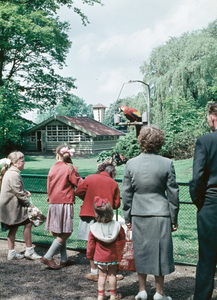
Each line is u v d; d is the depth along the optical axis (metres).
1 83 22.94
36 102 28.19
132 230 2.76
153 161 2.71
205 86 23.14
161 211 2.64
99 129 36.44
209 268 2.39
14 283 3.25
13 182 3.79
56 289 3.12
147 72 27.20
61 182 3.63
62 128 34.22
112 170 3.55
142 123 14.30
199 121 19.23
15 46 22.52
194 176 2.42
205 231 2.41
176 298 2.89
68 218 3.60
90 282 3.30
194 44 24.72
